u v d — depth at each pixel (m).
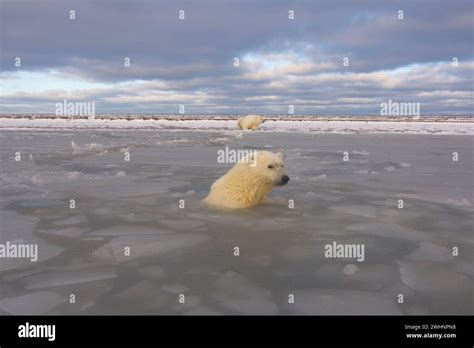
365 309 3.04
